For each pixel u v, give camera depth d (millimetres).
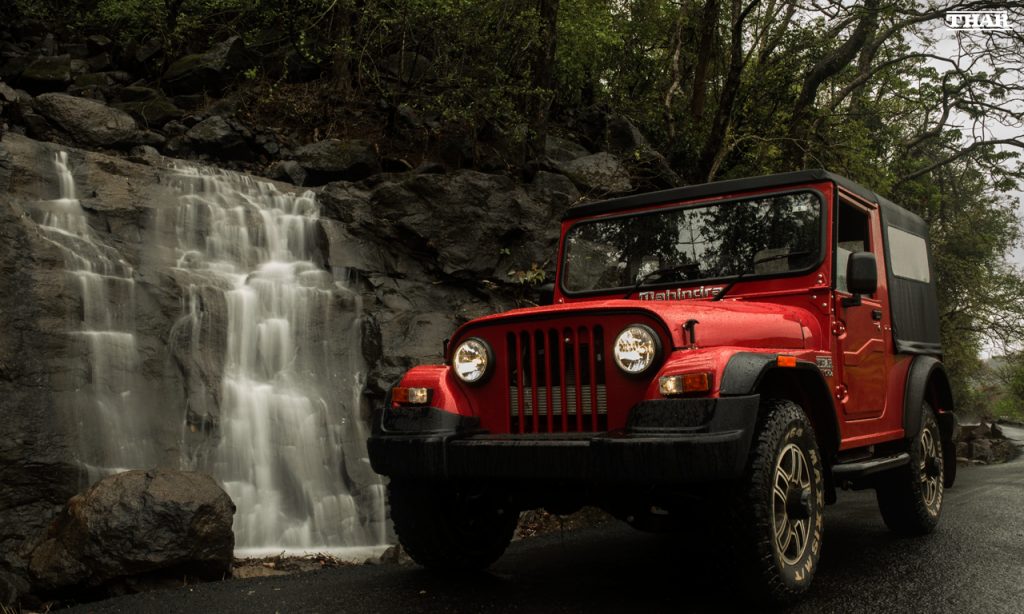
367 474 7195
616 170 10844
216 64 11703
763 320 4047
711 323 3762
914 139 21531
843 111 19703
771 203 4680
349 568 5086
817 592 3949
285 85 12805
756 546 3455
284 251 8570
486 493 4141
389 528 6938
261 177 9883
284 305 7664
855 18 15547
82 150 8164
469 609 3705
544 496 4055
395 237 8969
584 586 4148
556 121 13867
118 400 6352
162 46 12492
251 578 4812
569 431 3725
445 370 4090
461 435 3859
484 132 11211
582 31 14078
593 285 5078
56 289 6316
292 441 7016
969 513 6605
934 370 5859
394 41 12445
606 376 3664
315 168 10242
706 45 15273
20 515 5523
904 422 5344
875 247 5262
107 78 11625
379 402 7539
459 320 8445
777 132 15953
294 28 12945
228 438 6711
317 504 6910
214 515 4836
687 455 3248
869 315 5012
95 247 7148
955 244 21828
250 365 7238
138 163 8672
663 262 4883
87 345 6312
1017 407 40281
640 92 16750
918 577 4238
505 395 3885
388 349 7836
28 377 5906
